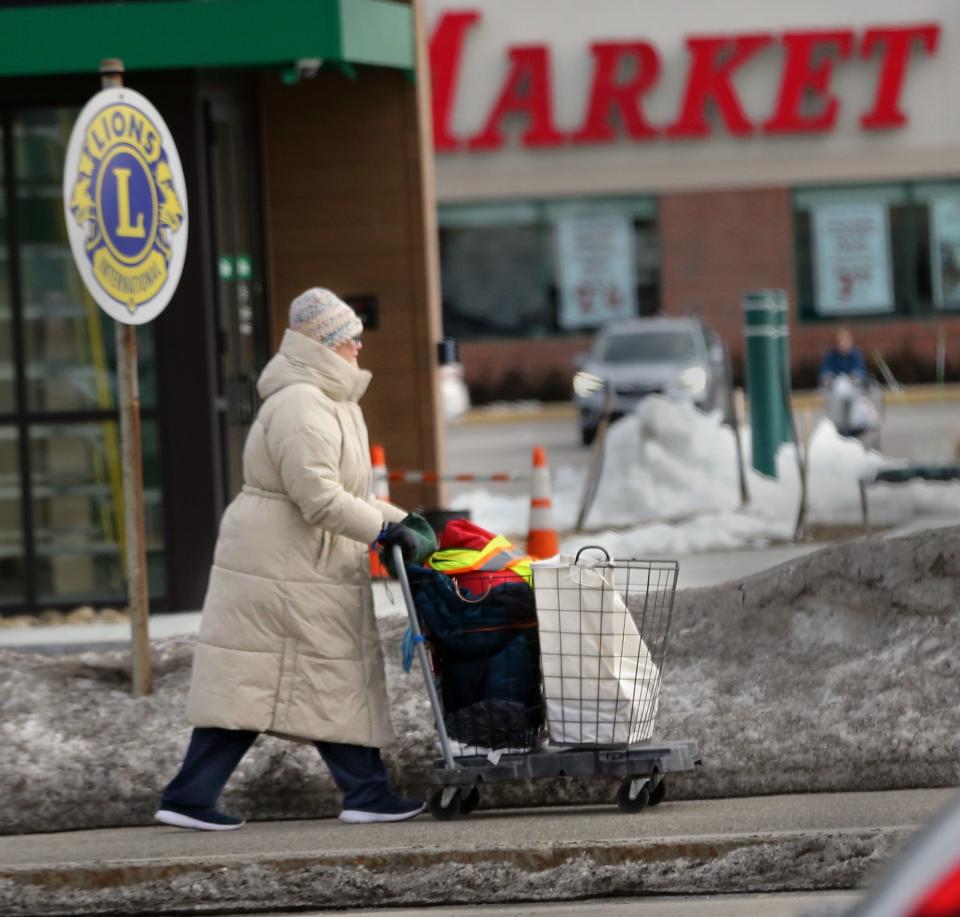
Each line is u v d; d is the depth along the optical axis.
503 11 150.88
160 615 45.16
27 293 46.00
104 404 45.91
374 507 26.67
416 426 55.34
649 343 111.50
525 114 152.38
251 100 52.03
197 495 44.88
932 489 62.62
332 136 55.00
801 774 27.73
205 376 44.94
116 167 30.25
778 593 30.88
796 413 105.25
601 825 25.77
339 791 28.02
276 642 25.89
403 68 52.38
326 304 26.08
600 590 26.08
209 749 26.53
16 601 46.00
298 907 24.22
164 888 24.31
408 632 26.23
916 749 27.70
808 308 155.25
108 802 28.12
